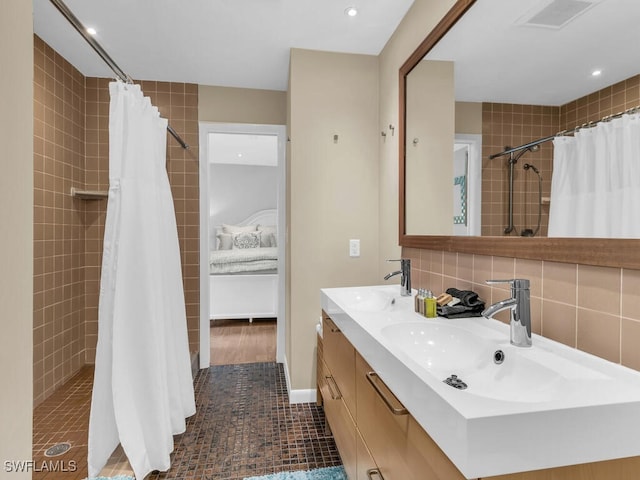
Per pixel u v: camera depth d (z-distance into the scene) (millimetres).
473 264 1399
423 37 1724
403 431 861
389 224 2205
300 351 2365
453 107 1462
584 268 927
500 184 1209
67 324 2588
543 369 843
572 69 950
